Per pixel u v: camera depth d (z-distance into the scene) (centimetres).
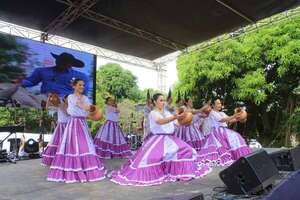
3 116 1193
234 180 342
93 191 411
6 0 740
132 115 1168
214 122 629
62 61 882
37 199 371
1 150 723
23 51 823
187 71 1189
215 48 1146
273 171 358
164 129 477
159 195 382
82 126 495
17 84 812
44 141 927
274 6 760
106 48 1000
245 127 1267
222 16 802
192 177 466
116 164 650
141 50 1016
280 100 1221
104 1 746
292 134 1169
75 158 476
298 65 1070
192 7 761
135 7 769
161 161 463
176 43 962
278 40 1085
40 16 816
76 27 860
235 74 1166
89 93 923
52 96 639
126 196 382
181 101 648
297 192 200
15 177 511
